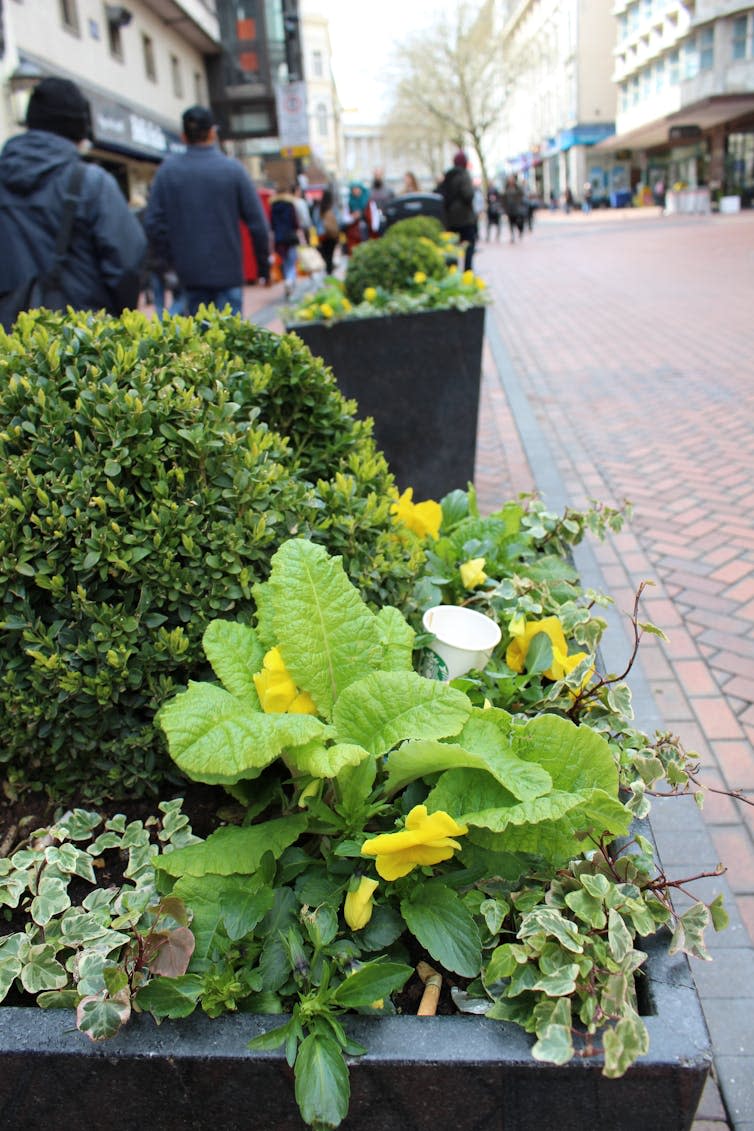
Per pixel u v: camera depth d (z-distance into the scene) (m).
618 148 60.41
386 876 1.42
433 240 7.51
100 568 1.77
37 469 1.85
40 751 1.90
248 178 6.34
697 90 44.53
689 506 5.09
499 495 5.39
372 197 21.25
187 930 1.34
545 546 2.85
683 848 2.61
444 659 2.01
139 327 2.27
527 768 1.45
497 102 56.91
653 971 1.34
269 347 2.57
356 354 4.88
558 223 43.00
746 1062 1.97
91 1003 1.27
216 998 1.31
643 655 3.61
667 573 4.29
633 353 9.55
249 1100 1.31
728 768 2.94
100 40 20.27
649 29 50.22
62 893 1.61
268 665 1.62
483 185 51.28
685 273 16.16
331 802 1.64
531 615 2.26
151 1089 1.30
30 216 3.84
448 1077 1.24
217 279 6.34
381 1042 1.25
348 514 2.13
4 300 3.88
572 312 12.77
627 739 1.87
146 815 1.95
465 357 4.94
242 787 1.73
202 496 1.86
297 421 2.58
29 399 1.91
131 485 1.87
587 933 1.39
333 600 1.67
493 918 1.40
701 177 50.69
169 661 1.80
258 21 25.88
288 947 1.36
